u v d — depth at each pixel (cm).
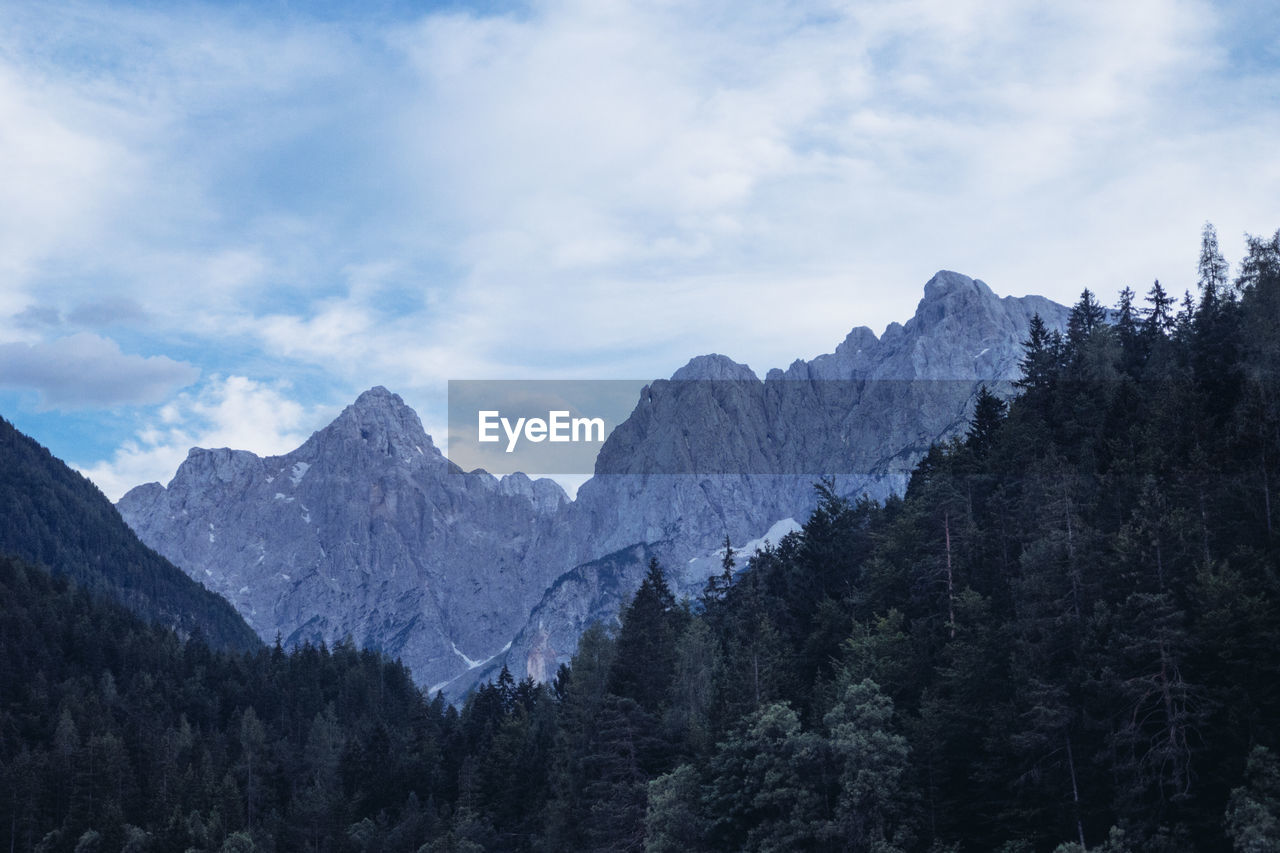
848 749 10019
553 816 14575
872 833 9825
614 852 12244
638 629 16375
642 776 13075
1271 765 7856
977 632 10944
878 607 13438
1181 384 12212
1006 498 13138
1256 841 7494
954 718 10238
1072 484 11081
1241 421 10481
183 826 17525
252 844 17100
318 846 18638
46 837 17725
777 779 10519
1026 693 9494
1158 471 10869
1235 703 8450
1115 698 9075
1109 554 10125
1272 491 9738
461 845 15575
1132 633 9075
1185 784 8538
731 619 17000
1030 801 9525
